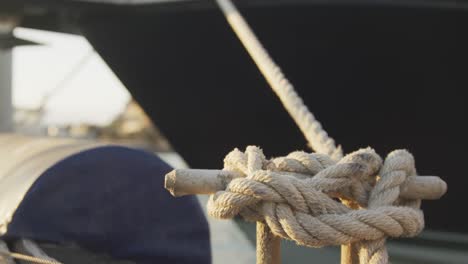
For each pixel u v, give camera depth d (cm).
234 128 696
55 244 263
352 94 605
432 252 602
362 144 628
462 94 567
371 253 148
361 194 154
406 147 613
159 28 692
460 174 601
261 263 158
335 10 568
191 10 653
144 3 689
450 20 539
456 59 554
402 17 551
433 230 627
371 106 604
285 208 147
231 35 639
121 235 277
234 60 653
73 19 763
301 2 579
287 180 147
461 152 593
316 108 626
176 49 695
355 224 144
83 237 269
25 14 748
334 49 591
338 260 579
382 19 558
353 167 149
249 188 147
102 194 271
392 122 605
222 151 727
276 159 160
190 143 753
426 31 551
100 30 747
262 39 618
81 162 266
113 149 275
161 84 733
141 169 279
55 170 260
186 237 290
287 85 270
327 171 150
